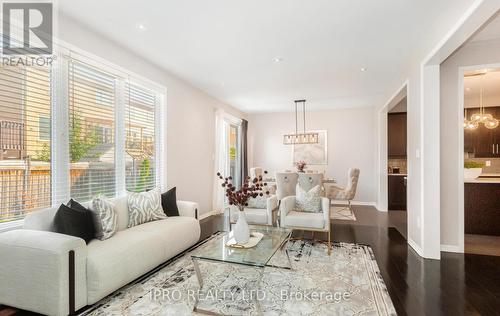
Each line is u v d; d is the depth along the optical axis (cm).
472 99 548
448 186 336
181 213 359
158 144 400
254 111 752
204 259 222
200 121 515
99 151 305
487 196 407
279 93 547
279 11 244
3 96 220
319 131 732
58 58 254
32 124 240
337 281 250
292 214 354
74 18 259
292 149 758
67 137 266
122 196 316
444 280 253
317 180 457
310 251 332
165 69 402
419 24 265
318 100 612
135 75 346
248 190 261
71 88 272
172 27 275
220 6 236
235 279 257
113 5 235
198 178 503
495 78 423
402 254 323
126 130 343
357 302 214
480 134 589
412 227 351
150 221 316
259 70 407
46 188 251
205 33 288
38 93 243
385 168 599
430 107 312
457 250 331
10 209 224
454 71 333
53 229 222
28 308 194
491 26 276
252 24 268
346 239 385
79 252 200
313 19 258
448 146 336
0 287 199
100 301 217
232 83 473
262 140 789
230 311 203
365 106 685
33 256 190
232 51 336
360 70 406
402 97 471
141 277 262
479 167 456
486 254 324
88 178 293
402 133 650
